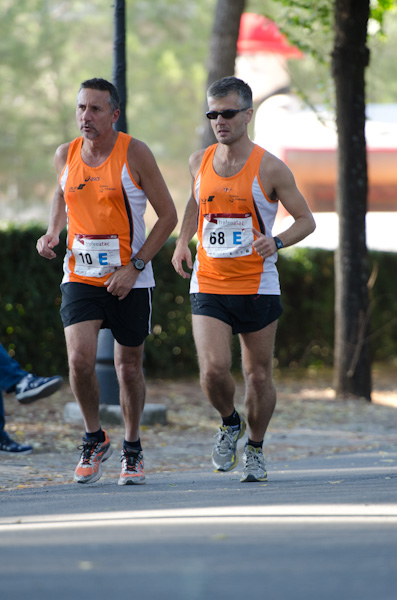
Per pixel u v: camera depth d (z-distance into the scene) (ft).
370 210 203.51
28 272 111.55
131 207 53.06
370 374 118.93
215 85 52.39
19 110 301.43
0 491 55.16
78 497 50.57
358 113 116.06
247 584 29.94
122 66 89.15
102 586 29.73
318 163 199.00
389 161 202.59
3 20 290.15
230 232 52.60
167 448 77.97
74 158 53.52
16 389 68.69
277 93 209.87
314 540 36.35
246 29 169.07
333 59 116.26
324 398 118.42
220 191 52.75
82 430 83.71
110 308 53.52
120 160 52.70
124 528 39.22
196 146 331.98
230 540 36.37
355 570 31.68
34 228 111.96
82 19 312.09
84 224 53.01
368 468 64.08
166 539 36.68
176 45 319.27
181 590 29.27
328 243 193.98
